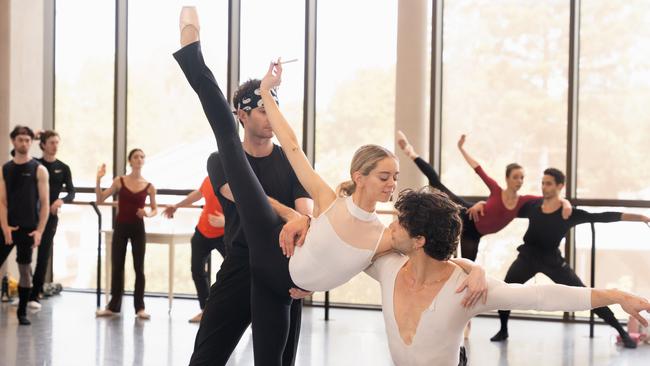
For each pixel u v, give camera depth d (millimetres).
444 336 2453
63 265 8289
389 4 7602
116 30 8188
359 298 7645
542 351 5758
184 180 8141
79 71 8391
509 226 7242
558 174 5863
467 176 7395
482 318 7152
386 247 2670
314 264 2758
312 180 2838
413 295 2504
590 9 7086
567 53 7137
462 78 7391
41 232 6414
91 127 8367
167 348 5578
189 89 8148
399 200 2492
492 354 5629
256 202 2953
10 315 6766
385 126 7641
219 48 8008
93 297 7844
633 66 7020
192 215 7988
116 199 8070
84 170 8383
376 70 7648
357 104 7691
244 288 3184
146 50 8211
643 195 7020
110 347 5590
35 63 8227
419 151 7121
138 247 6895
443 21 7422
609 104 7074
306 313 7258
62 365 5039
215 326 3188
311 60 7730
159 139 8203
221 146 3043
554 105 7184
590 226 6984
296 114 7805
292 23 7836
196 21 3203
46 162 7309
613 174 7074
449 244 2418
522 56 7254
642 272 6977
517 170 5969
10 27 8000
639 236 6984
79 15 8367
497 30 7305
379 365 5191
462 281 2457
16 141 6395
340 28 7707
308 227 2828
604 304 2410
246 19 7930
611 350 5824
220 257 7945
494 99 7324
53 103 8445
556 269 5898
